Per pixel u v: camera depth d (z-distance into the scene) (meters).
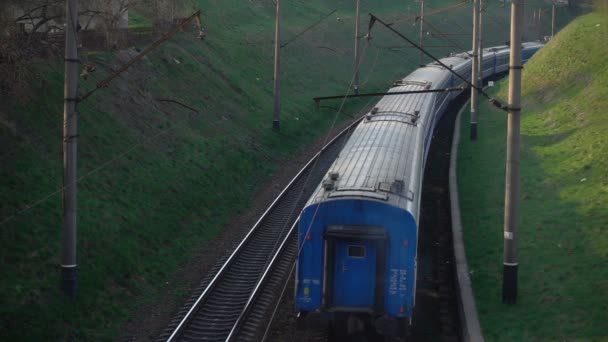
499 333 14.30
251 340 14.98
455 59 49.41
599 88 33.09
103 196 20.27
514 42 15.39
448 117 43.19
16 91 21.38
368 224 14.01
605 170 23.31
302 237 14.34
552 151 28.03
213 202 24.55
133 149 23.97
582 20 45.00
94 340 14.93
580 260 17.12
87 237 18.02
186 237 21.25
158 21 37.41
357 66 48.12
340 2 75.31
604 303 14.72
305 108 41.56
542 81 39.91
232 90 36.91
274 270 19.08
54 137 21.52
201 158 26.91
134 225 20.02
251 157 30.36
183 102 30.78
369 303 14.06
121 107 26.02
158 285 18.11
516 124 15.52
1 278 15.12
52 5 24.61
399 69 61.47
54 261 16.58
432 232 22.72
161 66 32.22
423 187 28.11
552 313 14.80
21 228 16.88
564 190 22.83
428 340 14.94
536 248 18.52
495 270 17.73
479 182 26.78
